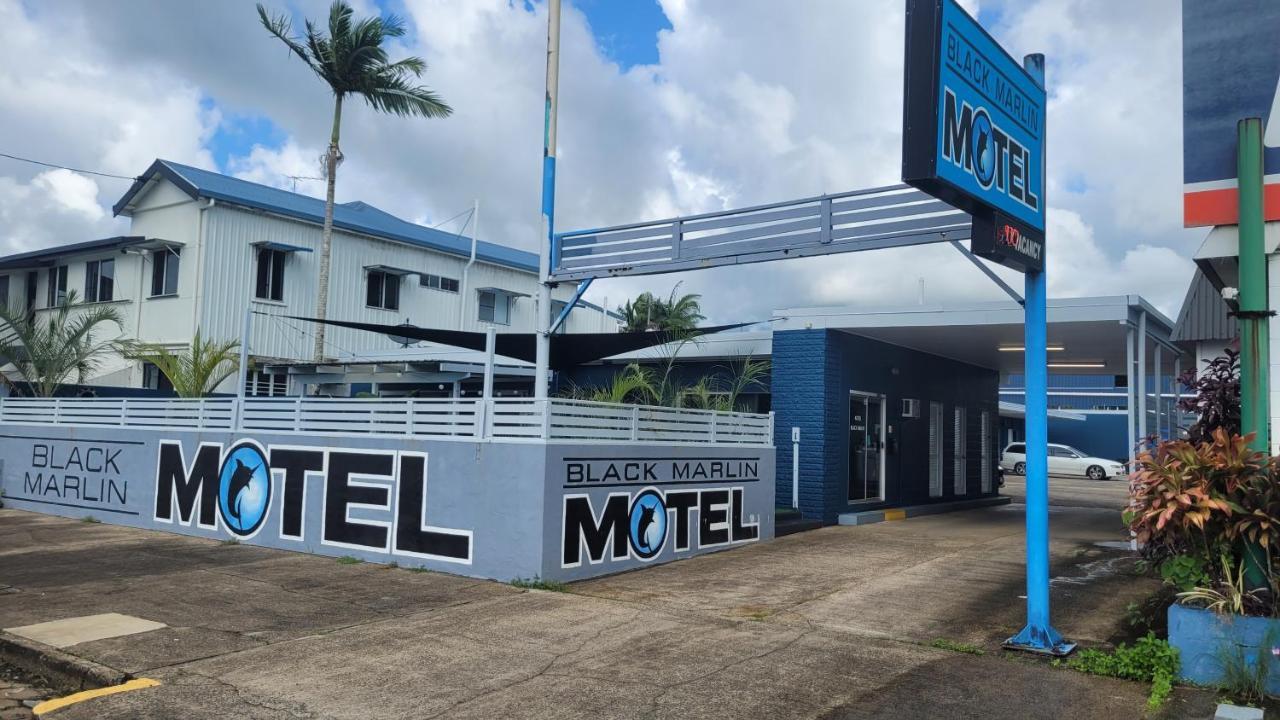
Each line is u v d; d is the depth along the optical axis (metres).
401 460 11.22
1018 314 13.73
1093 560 11.35
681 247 11.16
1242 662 6.15
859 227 9.80
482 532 10.41
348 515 11.67
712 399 16.52
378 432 11.60
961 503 19.38
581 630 7.98
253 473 12.84
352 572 10.71
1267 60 7.75
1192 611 6.43
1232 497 6.60
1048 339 15.23
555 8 12.29
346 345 25.81
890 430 17.17
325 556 11.80
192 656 7.13
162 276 24.11
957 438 19.89
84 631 7.86
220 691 6.32
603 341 14.21
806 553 12.12
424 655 7.18
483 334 14.13
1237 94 7.86
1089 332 14.20
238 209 23.81
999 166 6.75
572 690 6.32
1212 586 6.71
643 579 10.41
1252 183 7.21
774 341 15.80
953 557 11.60
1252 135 7.26
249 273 23.95
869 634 7.79
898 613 8.53
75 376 25.25
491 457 10.42
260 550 12.30
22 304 26.59
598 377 18.42
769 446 13.59
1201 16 8.07
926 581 10.00
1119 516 18.09
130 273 24.84
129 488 14.66
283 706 6.03
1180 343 15.21
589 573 10.45
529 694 6.24
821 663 6.92
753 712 5.87
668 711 5.90
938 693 6.21
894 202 9.59
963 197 6.34
